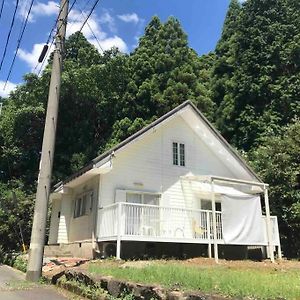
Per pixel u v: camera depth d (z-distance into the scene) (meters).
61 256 16.48
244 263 13.58
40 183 10.73
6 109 31.64
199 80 34.44
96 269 9.09
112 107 30.69
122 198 16.06
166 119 17.05
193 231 16.33
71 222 18.41
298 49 28.27
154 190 17.05
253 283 6.25
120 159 16.59
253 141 28.50
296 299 5.05
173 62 31.69
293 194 19.66
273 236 17.28
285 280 7.04
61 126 30.12
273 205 20.08
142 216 14.58
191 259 14.39
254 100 29.59
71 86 28.84
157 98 29.42
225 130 30.55
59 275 9.70
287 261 15.93
